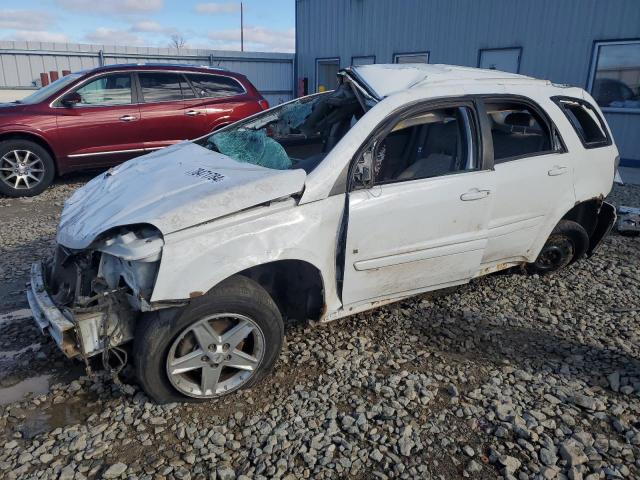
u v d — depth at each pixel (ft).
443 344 11.47
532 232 12.89
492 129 12.31
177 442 8.43
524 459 8.21
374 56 48.37
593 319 12.80
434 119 11.19
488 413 9.21
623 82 32.53
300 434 8.63
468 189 11.09
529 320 12.66
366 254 10.25
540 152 12.68
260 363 9.54
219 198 8.89
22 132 23.58
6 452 8.21
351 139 10.06
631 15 31.19
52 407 9.31
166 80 26.50
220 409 9.22
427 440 8.59
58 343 8.63
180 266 8.32
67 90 24.61
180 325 8.52
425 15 42.60
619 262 16.65
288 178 9.48
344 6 50.52
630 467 8.09
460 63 40.78
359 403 9.40
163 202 9.00
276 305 10.32
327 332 11.81
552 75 35.45
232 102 27.78
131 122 25.48
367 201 9.98
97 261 9.36
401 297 11.36
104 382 9.89
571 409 9.39
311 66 56.95
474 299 13.66
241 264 8.81
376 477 7.84
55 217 21.18
